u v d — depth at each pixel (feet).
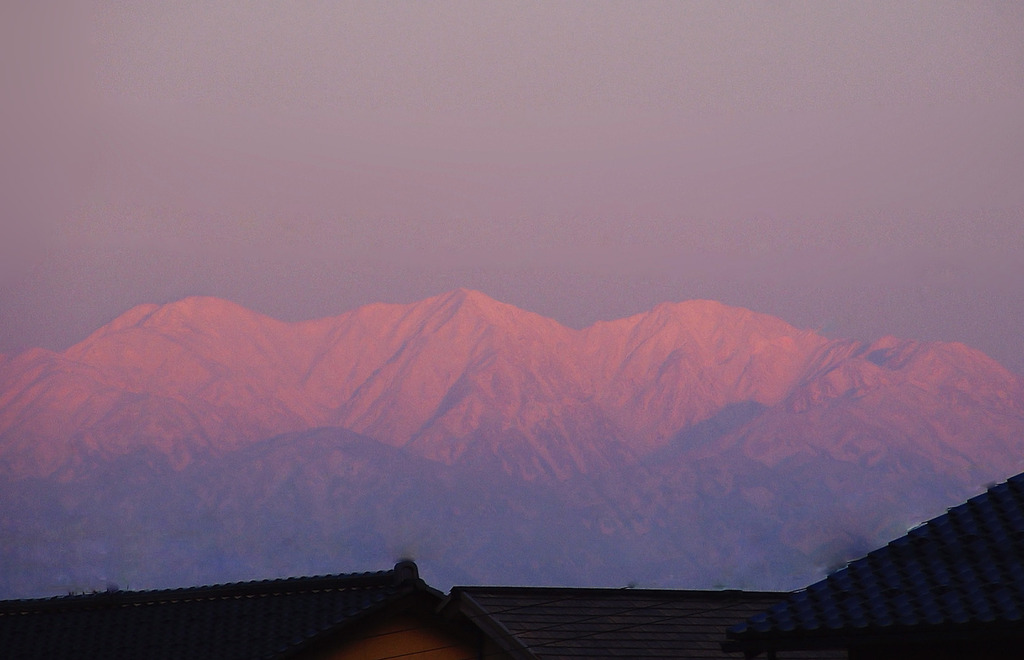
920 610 123.34
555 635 178.19
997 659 120.37
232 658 224.94
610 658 171.22
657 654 177.06
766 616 134.82
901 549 141.59
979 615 117.50
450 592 196.54
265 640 228.63
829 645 126.00
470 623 219.41
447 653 221.46
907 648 127.24
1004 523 139.44
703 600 207.21
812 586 140.05
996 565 128.98
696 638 187.11
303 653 218.79
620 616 191.52
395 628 222.07
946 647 124.26
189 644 239.71
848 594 133.80
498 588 196.85
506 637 177.37
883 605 127.65
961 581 127.65
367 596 231.09
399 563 230.48
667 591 207.72
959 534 140.77
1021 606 116.47
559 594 197.88
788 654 185.88
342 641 220.84
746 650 132.16
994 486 151.64
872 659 130.11
